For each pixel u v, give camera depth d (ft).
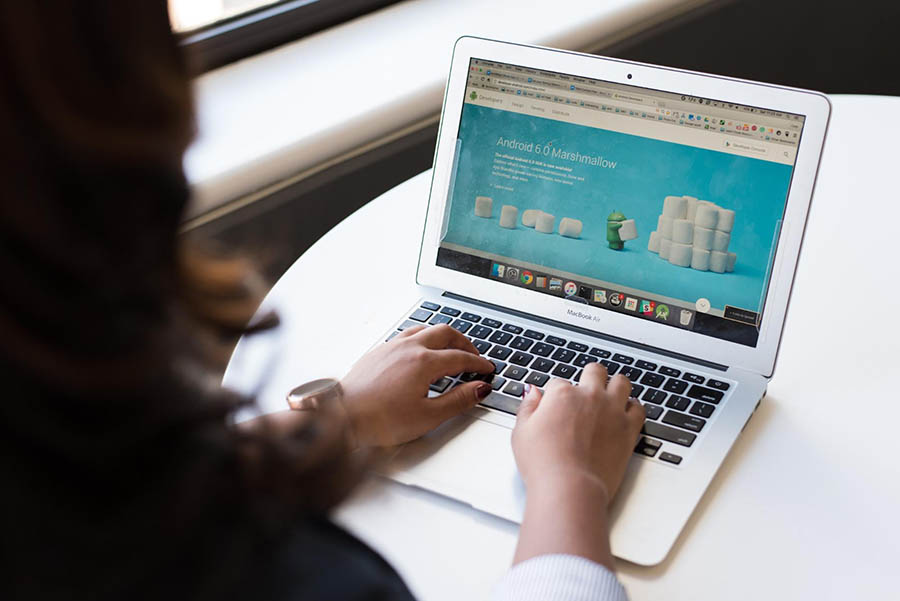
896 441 2.48
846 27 8.18
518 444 2.33
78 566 1.10
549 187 2.95
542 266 2.98
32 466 1.06
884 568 2.12
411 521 2.27
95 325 1.06
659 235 2.82
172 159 1.13
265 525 1.24
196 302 1.25
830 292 3.08
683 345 2.80
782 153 2.66
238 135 4.50
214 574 1.16
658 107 2.81
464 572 2.13
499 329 2.95
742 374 2.70
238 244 4.27
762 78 7.65
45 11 0.97
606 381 2.58
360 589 1.27
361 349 2.87
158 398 1.13
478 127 3.03
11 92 0.97
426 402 2.50
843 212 3.46
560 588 1.81
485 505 2.28
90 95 1.02
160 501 1.12
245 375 2.73
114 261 1.07
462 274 3.09
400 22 5.65
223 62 5.14
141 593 1.13
